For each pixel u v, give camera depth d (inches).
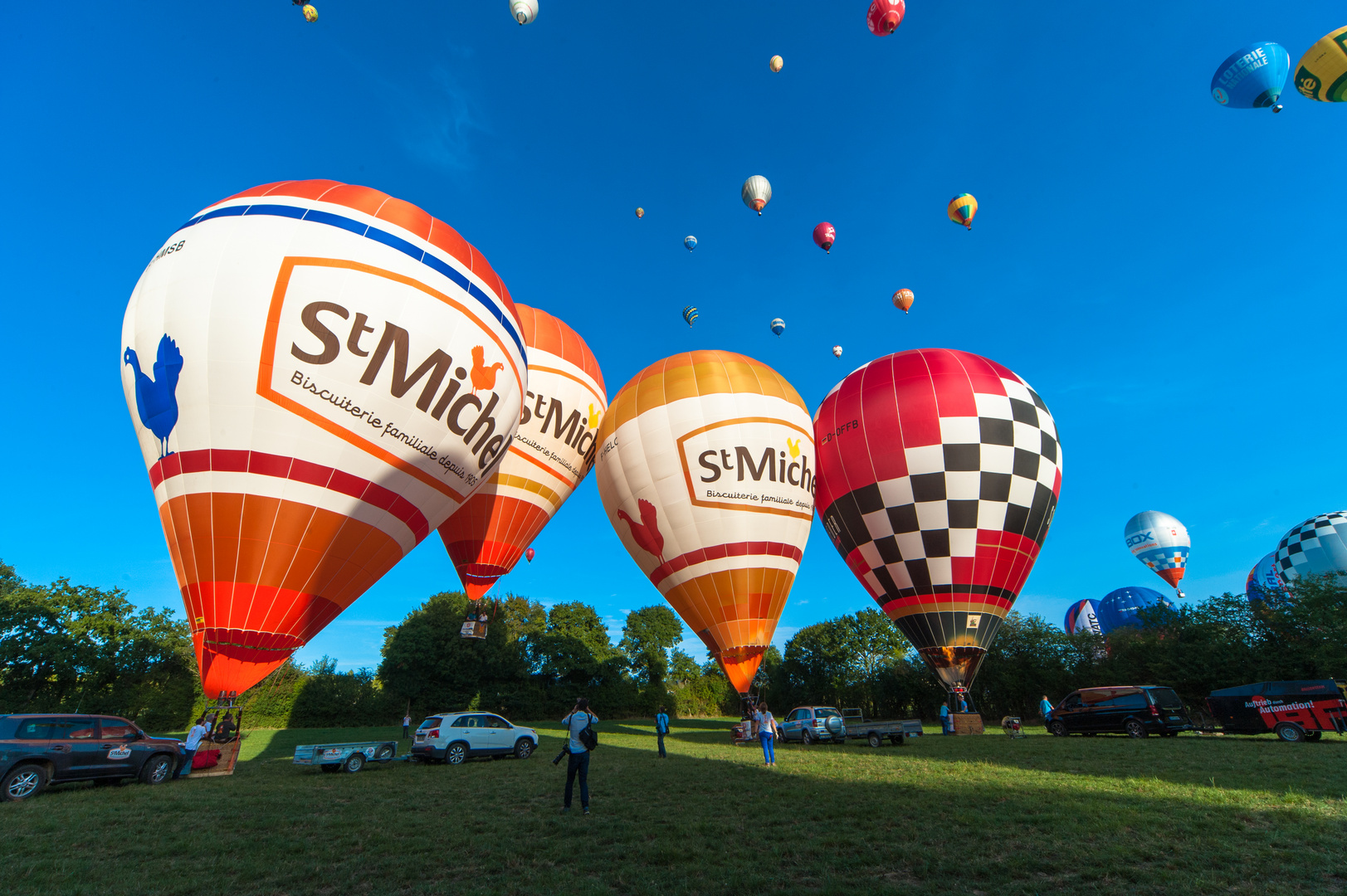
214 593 548.7
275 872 252.2
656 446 958.4
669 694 2272.4
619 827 318.0
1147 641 1203.2
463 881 237.5
